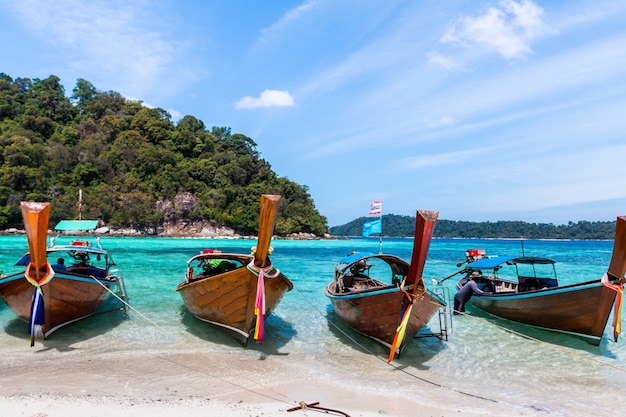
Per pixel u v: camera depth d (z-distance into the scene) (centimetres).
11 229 6219
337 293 931
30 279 729
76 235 5894
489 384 691
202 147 9275
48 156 7475
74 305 898
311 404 580
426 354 840
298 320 1088
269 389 639
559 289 908
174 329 961
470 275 1248
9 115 8612
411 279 711
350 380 692
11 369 695
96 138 8394
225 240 6956
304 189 10656
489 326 1052
